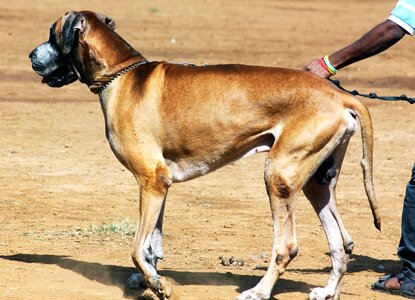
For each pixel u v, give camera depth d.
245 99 8.69
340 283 9.09
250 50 33.94
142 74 9.05
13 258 10.49
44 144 18.72
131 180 15.80
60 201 14.05
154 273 8.77
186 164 9.01
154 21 41.28
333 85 8.73
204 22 42.12
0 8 41.84
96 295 9.08
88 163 17.08
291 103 8.58
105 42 9.26
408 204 9.45
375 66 31.33
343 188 15.44
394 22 9.20
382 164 17.48
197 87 8.80
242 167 17.22
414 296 9.48
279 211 8.63
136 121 8.91
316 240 12.02
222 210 13.78
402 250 9.56
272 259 8.63
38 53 9.48
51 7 43.69
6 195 14.31
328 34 39.56
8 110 22.69
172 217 13.20
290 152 8.55
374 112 23.75
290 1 55.19
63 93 26.00
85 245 11.37
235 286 9.60
